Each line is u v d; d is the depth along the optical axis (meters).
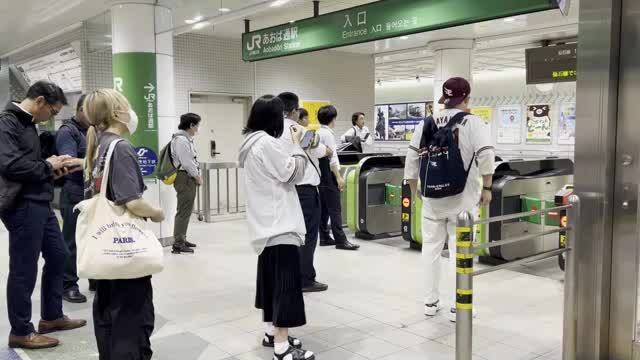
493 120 17.81
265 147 3.05
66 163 3.59
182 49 9.97
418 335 3.80
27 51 11.59
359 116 9.52
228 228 8.32
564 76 8.20
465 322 2.67
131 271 2.52
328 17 6.34
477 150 3.78
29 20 8.79
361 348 3.58
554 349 3.55
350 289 4.95
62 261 3.84
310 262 4.84
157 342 3.70
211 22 6.97
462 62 10.82
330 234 7.69
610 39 2.92
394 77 19.08
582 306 3.14
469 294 2.66
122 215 2.54
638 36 2.89
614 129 3.01
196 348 3.60
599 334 3.09
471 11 4.84
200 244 7.09
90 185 2.71
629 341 3.06
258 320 4.15
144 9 6.78
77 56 9.20
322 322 4.08
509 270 5.63
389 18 5.61
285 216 3.12
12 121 3.30
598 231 3.04
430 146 3.89
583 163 3.08
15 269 3.47
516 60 14.30
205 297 4.75
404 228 6.62
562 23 9.16
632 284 3.03
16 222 3.40
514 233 5.82
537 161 6.47
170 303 4.57
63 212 4.55
